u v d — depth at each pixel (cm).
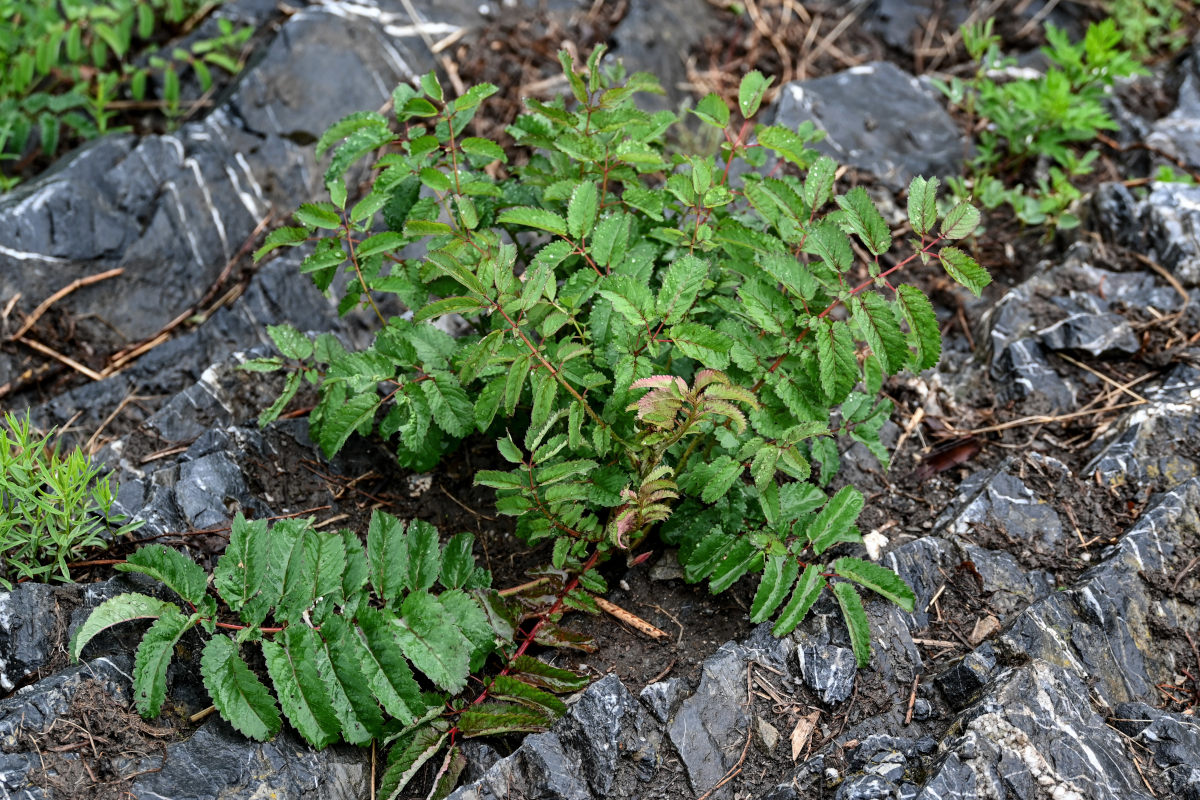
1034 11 566
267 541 293
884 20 567
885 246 272
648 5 539
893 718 287
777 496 296
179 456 351
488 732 282
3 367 400
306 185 461
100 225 429
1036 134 478
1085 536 334
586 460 287
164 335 423
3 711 263
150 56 518
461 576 310
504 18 526
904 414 382
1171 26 570
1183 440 351
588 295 301
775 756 280
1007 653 295
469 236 315
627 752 277
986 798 253
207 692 286
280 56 480
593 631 317
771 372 299
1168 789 265
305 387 382
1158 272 411
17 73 482
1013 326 397
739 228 308
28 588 287
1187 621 312
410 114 318
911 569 322
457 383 323
